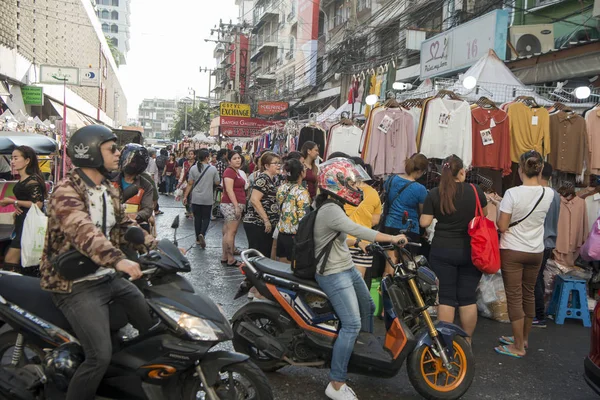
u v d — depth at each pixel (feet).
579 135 22.79
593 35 36.99
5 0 54.24
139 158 16.96
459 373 13.35
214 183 32.42
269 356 13.61
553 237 19.38
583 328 20.07
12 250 17.84
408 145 23.24
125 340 10.87
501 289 20.47
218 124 100.12
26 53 64.69
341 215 12.41
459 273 15.57
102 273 10.26
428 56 45.75
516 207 16.06
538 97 26.58
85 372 9.83
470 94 25.80
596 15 33.58
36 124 48.03
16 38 59.21
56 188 9.97
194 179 32.37
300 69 104.99
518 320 16.55
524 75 35.47
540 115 22.63
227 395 10.68
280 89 119.85
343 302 12.65
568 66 32.17
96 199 10.30
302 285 13.26
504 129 22.45
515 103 22.80
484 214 15.38
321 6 96.94
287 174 19.71
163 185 71.72
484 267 14.55
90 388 9.89
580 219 22.06
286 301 13.55
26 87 61.62
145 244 11.02
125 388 10.38
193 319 9.95
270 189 22.48
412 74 59.06
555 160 23.04
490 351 17.26
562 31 40.52
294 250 13.24
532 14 43.24
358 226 12.33
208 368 10.16
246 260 14.26
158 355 10.00
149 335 10.41
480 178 23.77
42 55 75.15
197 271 26.55
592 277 22.03
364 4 81.05
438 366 13.38
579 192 23.41
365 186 18.26
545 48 38.88
